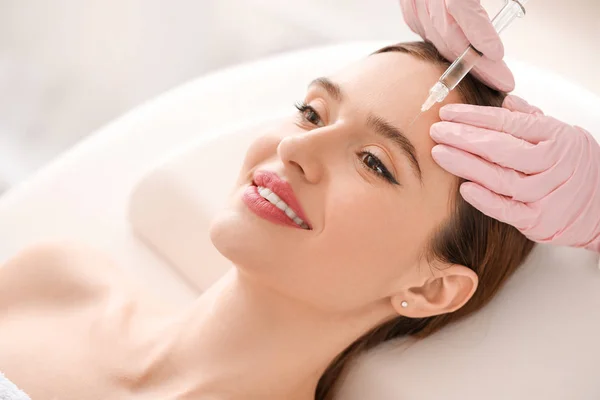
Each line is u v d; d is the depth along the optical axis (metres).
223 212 1.29
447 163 1.18
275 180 1.23
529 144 1.18
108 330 1.41
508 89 1.28
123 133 1.75
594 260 1.35
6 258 1.60
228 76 1.83
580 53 1.84
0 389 1.19
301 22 2.37
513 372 1.31
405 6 1.34
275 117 1.72
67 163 1.71
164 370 1.38
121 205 1.67
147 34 2.46
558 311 1.34
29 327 1.44
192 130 1.76
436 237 1.26
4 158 2.41
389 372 1.38
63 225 1.65
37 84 2.50
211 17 2.43
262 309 1.33
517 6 1.21
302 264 1.24
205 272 1.69
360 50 1.78
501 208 1.20
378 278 1.27
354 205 1.20
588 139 1.23
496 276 1.36
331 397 1.47
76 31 2.48
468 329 1.37
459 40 1.22
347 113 1.22
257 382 1.35
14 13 2.51
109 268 1.56
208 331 1.36
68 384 1.35
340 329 1.35
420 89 1.23
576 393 1.28
